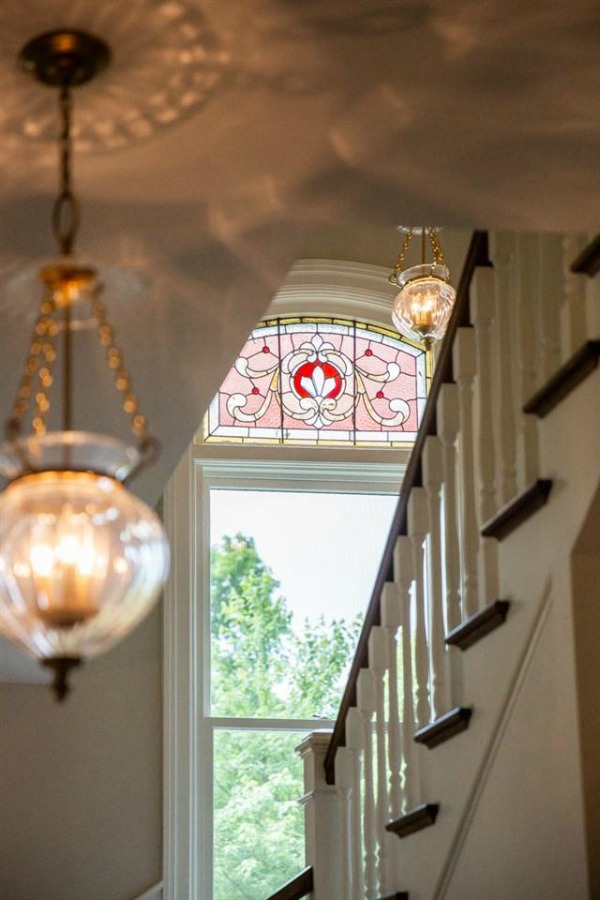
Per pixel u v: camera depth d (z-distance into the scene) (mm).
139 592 2264
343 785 4867
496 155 2879
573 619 3068
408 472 4270
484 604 3586
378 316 7629
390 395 7594
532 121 2758
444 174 2953
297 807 6848
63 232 3156
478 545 3756
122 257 3277
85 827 6617
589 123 2762
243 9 2416
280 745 6957
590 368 3031
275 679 7070
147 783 6703
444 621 4312
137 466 2359
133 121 2734
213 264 3326
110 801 6664
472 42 2514
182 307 3512
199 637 7051
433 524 4082
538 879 3205
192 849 6648
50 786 6664
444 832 3842
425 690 4129
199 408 4062
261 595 7199
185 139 2803
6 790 6641
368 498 7438
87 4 2410
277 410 7488
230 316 3570
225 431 7410
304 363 7590
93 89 2639
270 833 6789
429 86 2643
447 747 3854
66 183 2646
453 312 3941
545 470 3299
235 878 6695
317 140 2822
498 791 3480
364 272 7605
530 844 3254
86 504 2223
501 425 3576
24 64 2562
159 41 2506
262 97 2670
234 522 7301
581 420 3092
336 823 4949
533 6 2412
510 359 3604
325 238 7645
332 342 7645
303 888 4922
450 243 7543
